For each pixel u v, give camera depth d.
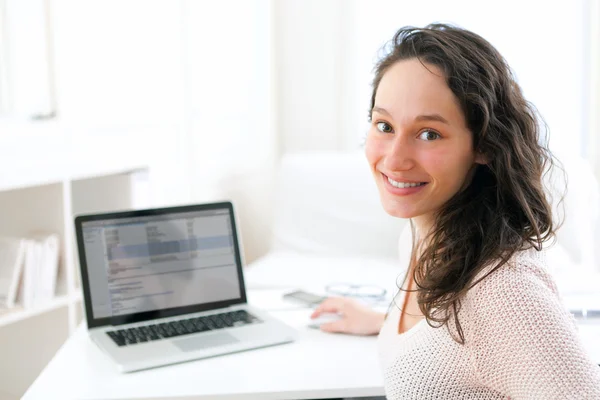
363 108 3.95
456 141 1.05
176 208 1.72
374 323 1.59
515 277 0.97
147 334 1.58
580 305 1.73
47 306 2.55
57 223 2.64
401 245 1.70
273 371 1.39
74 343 1.57
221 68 3.83
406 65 1.06
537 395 0.94
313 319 1.69
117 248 1.66
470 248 1.03
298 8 3.96
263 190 4.04
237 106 3.96
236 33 3.89
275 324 1.64
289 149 4.08
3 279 2.46
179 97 3.44
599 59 3.59
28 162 2.45
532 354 0.94
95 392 1.30
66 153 2.65
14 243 2.48
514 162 1.04
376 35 3.88
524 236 1.01
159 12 3.27
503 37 3.70
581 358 0.93
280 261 3.18
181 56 3.44
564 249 2.75
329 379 1.35
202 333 1.58
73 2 2.70
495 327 0.97
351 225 3.31
